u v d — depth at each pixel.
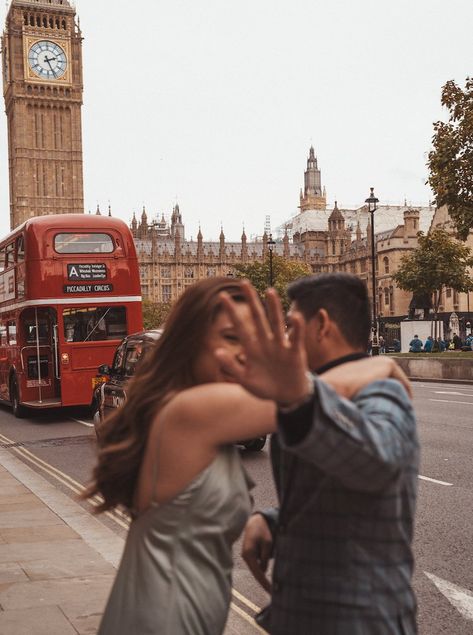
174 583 1.86
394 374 1.93
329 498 1.78
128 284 17.55
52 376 18.48
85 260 17.27
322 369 2.01
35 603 4.68
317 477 1.81
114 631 1.90
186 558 1.88
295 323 1.53
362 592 1.74
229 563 1.97
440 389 23.25
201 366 2.04
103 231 17.42
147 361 2.08
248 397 1.87
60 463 11.66
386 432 1.65
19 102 128.75
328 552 1.78
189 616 1.86
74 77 131.62
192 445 1.87
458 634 4.44
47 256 17.02
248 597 5.26
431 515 7.20
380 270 112.56
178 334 2.03
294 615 1.81
